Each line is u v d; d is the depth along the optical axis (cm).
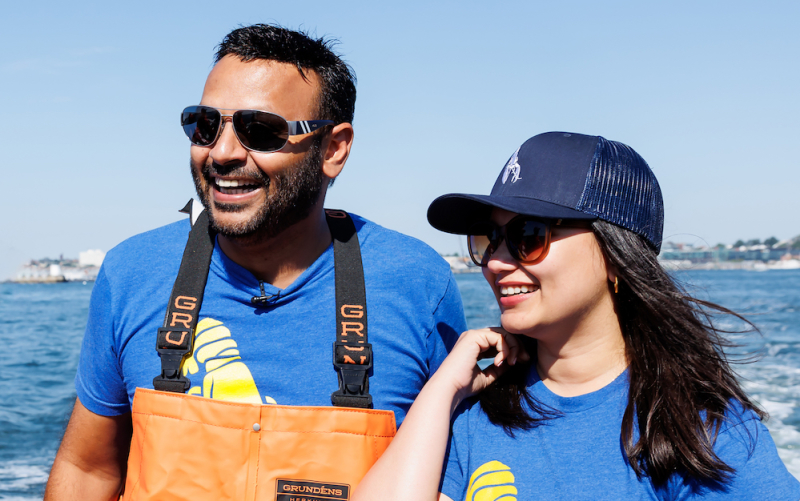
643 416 187
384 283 229
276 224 213
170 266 229
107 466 245
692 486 178
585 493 183
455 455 209
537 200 196
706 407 185
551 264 190
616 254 194
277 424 204
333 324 221
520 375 216
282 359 215
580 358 202
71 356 1808
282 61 219
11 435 921
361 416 207
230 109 212
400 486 188
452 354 209
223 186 215
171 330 215
